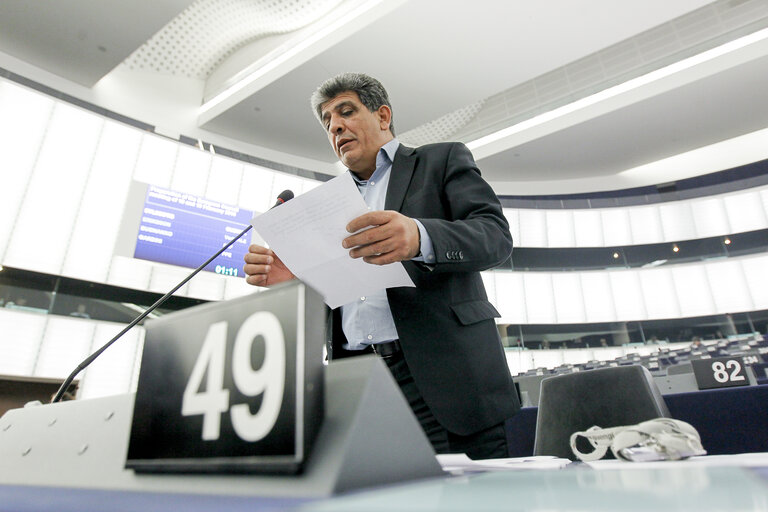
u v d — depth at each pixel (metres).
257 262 0.85
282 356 0.26
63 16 3.36
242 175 4.79
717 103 4.82
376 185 1.06
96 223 3.86
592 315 6.08
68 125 3.88
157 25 3.46
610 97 4.73
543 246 6.29
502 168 5.96
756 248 5.96
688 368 2.16
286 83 4.05
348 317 0.93
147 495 0.25
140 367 0.34
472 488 0.21
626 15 3.63
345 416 0.25
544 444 1.03
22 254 3.46
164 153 4.35
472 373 0.76
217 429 0.27
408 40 3.73
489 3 3.47
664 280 6.14
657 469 0.27
